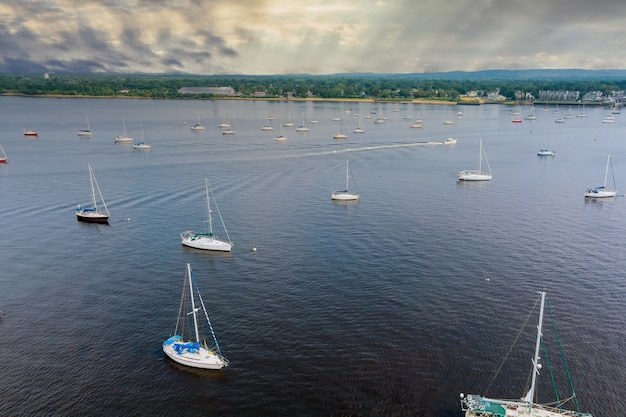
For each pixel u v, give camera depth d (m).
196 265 110.75
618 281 101.56
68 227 136.75
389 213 151.00
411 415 65.06
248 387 70.25
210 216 139.62
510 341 80.75
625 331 83.56
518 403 64.31
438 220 143.62
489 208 157.50
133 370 74.12
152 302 93.81
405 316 88.06
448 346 79.31
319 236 129.25
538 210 155.38
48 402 67.56
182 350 76.12
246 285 100.62
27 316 88.62
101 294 96.94
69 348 79.31
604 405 66.94
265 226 138.00
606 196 171.38
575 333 83.00
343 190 181.00
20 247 121.25
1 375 72.75
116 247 121.75
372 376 72.25
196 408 66.56
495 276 103.94
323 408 66.19
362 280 102.25
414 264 110.19
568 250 118.88
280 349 78.62
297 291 97.69
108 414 65.56
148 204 159.12
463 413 65.44
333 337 81.81
